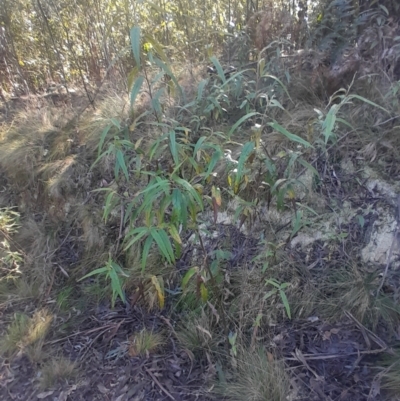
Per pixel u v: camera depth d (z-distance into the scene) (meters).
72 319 2.94
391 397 2.19
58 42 4.53
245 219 2.57
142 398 2.38
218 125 3.25
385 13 3.12
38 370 2.62
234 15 4.06
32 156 3.80
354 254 2.71
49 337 2.82
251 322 2.61
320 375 2.32
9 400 2.49
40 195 3.70
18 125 4.26
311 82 3.23
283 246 2.74
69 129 3.92
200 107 3.22
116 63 4.33
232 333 2.55
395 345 2.41
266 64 3.29
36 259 3.36
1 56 4.73
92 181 3.50
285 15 3.43
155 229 2.01
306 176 2.81
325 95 3.19
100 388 2.47
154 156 2.92
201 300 2.67
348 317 2.55
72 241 3.42
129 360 2.59
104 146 3.46
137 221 3.11
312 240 2.76
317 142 2.75
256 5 3.81
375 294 2.57
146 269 2.94
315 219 2.76
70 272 3.26
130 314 2.88
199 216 2.94
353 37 3.16
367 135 2.87
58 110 4.27
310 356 2.42
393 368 2.27
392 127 2.84
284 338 2.52
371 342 2.44
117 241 3.17
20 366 2.65
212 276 2.38
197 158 2.42
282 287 2.38
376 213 2.71
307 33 3.42
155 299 2.84
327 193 2.80
